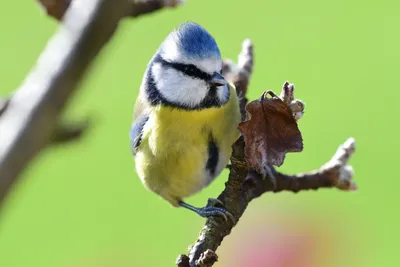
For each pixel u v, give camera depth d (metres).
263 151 3.79
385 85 15.74
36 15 16.94
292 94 3.80
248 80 6.96
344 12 18.31
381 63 16.55
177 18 15.81
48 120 1.38
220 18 17.52
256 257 7.66
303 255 7.74
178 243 11.41
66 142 1.92
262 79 15.64
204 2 17.92
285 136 3.83
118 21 1.41
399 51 17.05
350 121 14.67
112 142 14.54
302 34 17.34
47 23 16.80
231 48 16.28
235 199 4.36
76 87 1.41
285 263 7.68
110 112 14.80
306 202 8.93
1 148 1.36
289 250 7.74
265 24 17.47
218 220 4.24
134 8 3.85
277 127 3.82
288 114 3.77
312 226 8.09
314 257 7.80
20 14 17.25
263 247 7.75
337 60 16.59
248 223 8.02
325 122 14.55
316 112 14.88
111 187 13.96
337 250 8.09
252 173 4.77
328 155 13.18
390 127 14.59
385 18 18.14
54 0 3.64
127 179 14.12
